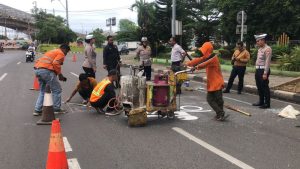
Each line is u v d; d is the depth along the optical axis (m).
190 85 12.89
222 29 29.53
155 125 6.71
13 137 5.90
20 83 13.09
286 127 6.61
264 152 5.14
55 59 7.42
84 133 6.15
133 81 7.07
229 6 27.66
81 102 8.99
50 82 7.46
